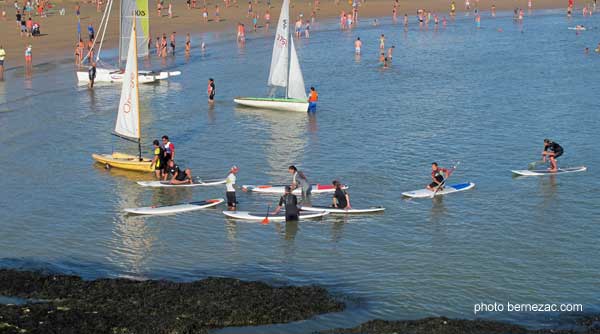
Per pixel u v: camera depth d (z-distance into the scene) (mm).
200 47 116688
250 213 46375
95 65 88438
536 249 41250
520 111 73938
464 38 131625
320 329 31516
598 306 34438
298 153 59781
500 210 47312
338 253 40875
